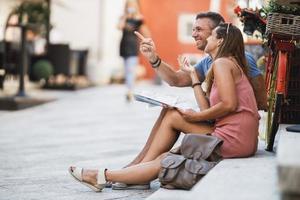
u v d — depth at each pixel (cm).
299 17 571
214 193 400
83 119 1205
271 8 614
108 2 2198
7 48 1589
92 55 2183
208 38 569
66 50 1844
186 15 2481
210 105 552
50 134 985
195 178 500
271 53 653
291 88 660
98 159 748
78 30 2183
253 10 670
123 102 1586
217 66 538
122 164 713
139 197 532
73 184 597
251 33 682
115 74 2266
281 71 587
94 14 2180
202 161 509
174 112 551
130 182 548
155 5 2500
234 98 530
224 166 497
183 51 2492
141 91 571
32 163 720
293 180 319
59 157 763
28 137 947
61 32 2177
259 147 626
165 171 511
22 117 1223
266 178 450
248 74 560
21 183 605
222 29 559
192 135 521
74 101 1577
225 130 536
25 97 1488
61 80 2056
